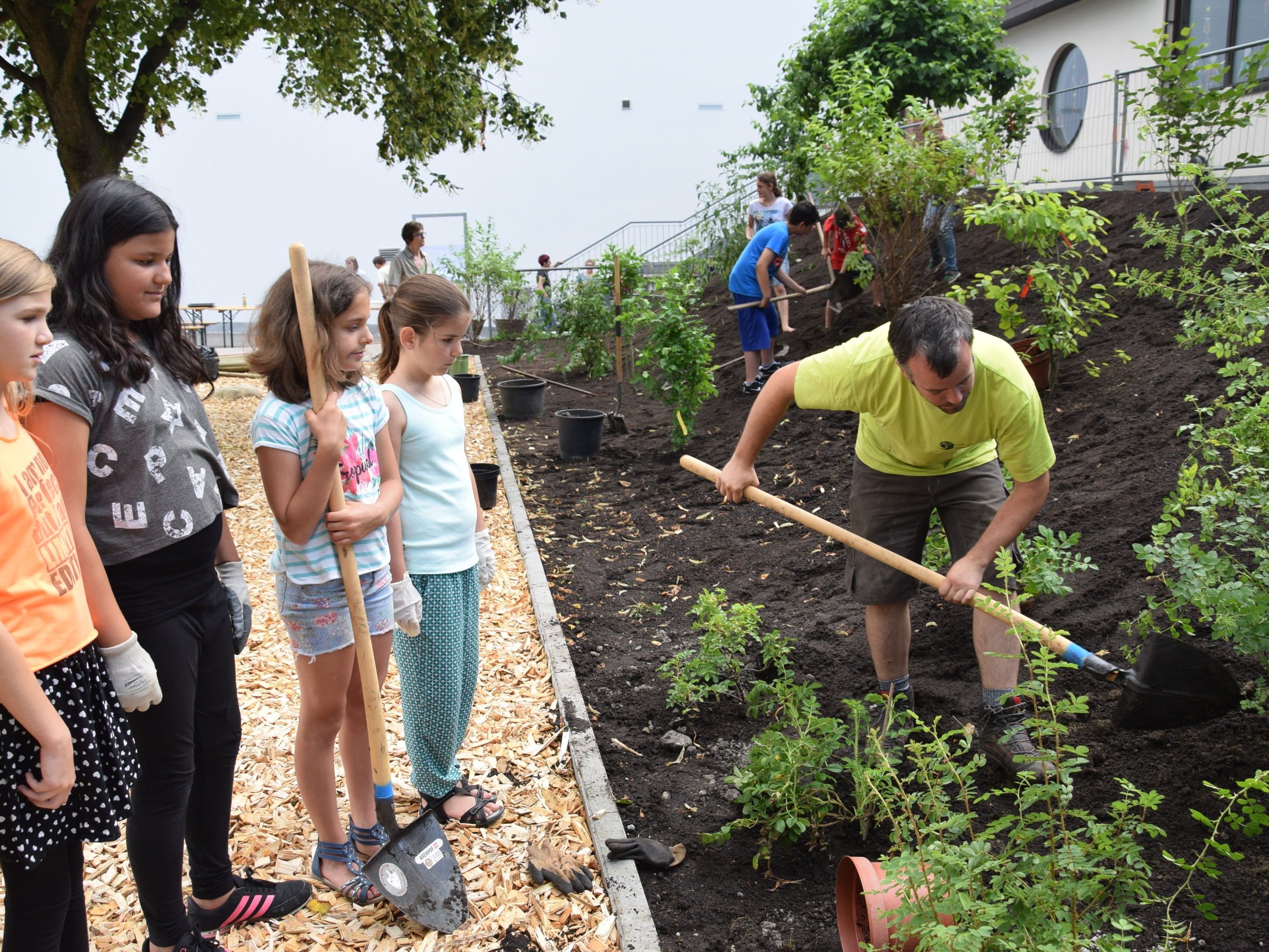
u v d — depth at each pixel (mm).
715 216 15273
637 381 8961
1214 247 4535
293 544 2643
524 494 7898
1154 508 4570
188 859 3152
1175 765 3176
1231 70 9531
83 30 8781
